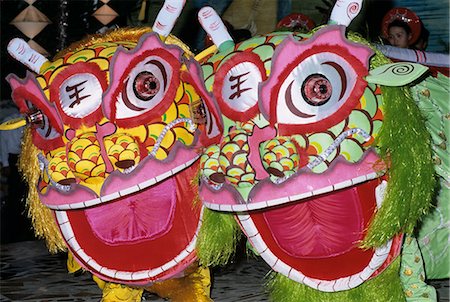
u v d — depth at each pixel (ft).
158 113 15.11
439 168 16.66
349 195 14.51
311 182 13.82
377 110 14.10
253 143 13.93
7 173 32.04
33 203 16.49
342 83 13.97
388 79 13.82
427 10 32.76
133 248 16.14
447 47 32.60
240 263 25.22
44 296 21.36
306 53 14.05
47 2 34.17
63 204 15.17
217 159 14.30
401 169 13.97
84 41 16.57
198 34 33.99
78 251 16.28
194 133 15.35
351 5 14.71
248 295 21.03
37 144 15.56
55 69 15.47
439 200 17.19
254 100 14.14
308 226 14.80
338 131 13.93
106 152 14.76
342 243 14.71
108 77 15.17
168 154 15.12
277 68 14.05
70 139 15.14
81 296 21.38
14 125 16.81
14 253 27.99
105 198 14.88
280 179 13.89
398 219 14.01
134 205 16.03
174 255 16.07
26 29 22.77
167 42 16.28
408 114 14.17
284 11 34.24
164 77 15.24
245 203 14.01
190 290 17.33
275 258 15.03
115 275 16.21
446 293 20.43
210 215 15.47
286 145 13.74
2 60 36.11
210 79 14.80
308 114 13.93
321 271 14.88
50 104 15.23
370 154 13.99
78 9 34.12
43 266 25.66
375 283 14.97
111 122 15.01
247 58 14.35
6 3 35.96
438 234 17.54
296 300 15.24
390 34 23.91
